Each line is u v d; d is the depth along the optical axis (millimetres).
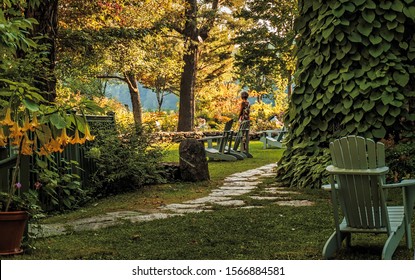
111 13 24203
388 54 9617
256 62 33781
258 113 41094
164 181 11508
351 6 9641
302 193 9547
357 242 6098
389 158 9445
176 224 7176
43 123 5480
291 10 31562
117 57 25703
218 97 47156
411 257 5477
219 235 6535
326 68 9977
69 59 20312
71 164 9539
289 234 6527
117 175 10352
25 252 5773
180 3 32625
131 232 6793
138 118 38438
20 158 5844
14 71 6727
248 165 16156
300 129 10445
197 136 29375
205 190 10570
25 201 5816
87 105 5668
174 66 34031
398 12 9617
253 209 8117
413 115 9578
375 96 9547
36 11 10094
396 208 6129
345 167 5465
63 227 7305
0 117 5340
